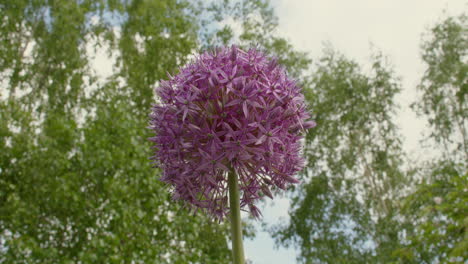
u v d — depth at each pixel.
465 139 20.06
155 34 17.69
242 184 2.75
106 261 8.86
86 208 10.07
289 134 2.66
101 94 15.94
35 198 10.57
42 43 16.78
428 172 19.38
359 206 20.20
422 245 5.74
